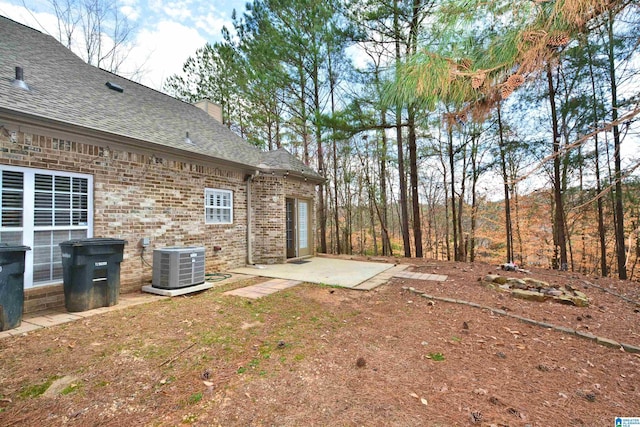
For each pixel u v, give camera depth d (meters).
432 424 2.13
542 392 2.56
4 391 2.48
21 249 3.88
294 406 2.32
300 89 14.35
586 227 13.11
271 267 8.67
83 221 5.29
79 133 5.07
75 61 7.66
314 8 11.88
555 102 10.52
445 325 4.08
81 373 2.77
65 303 4.60
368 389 2.56
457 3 2.26
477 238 16.98
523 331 3.93
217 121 11.17
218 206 8.09
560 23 2.12
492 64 2.40
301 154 19.95
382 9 10.16
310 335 3.71
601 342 3.60
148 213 6.28
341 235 22.86
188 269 5.79
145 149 6.14
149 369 2.86
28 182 4.64
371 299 5.34
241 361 3.04
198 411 2.26
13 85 4.92
